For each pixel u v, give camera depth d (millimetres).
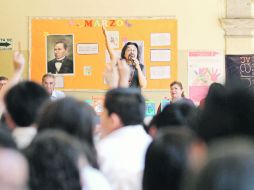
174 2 10180
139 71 9867
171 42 10148
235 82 1658
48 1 10172
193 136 2203
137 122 3213
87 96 10117
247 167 1125
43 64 10164
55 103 2592
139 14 10164
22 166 1317
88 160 2428
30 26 10148
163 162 2258
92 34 10148
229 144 1271
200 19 10180
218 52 10180
